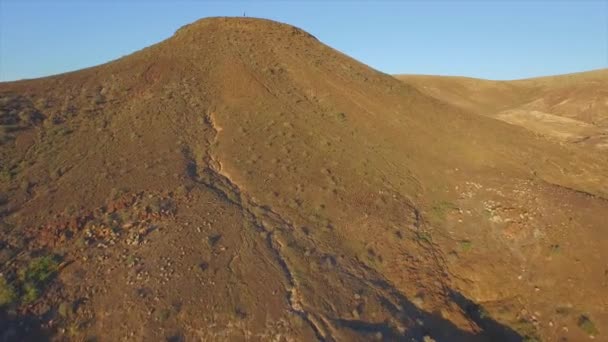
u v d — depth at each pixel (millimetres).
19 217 13172
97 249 12219
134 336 9812
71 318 10117
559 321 13234
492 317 13398
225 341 9969
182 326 10156
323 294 11703
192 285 11188
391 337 10766
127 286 10984
